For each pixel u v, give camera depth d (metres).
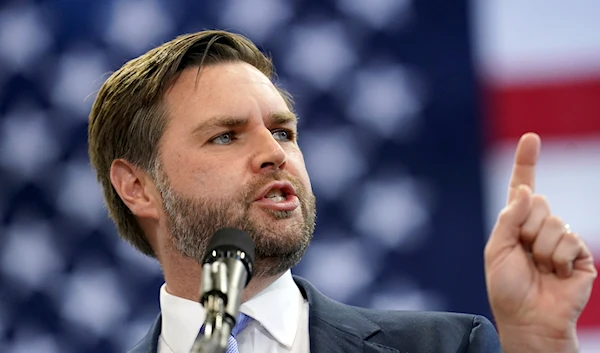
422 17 9.96
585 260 4.97
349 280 9.79
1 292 10.59
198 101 5.45
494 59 9.71
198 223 5.26
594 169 9.37
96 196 10.66
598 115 9.43
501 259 4.99
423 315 5.37
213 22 10.47
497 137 9.63
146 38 10.67
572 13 9.59
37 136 10.77
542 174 9.45
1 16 10.98
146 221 5.87
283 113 5.47
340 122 10.00
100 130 5.98
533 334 4.88
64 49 10.84
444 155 9.75
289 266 5.25
